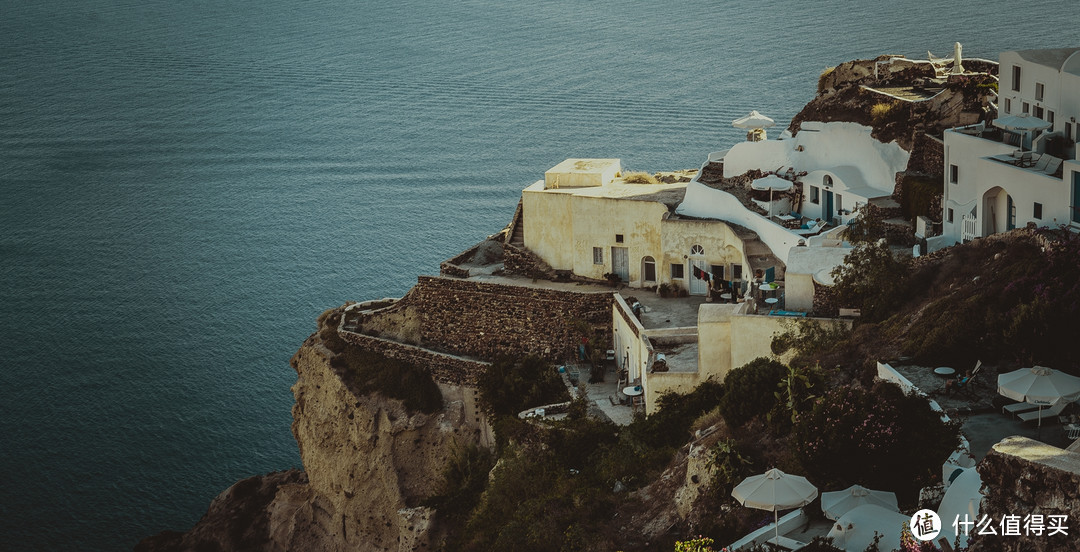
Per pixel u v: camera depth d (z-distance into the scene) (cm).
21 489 9575
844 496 3678
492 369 7456
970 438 4025
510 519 5950
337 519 8156
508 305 7844
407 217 14800
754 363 5031
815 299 5891
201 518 9025
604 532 4822
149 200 16938
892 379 4531
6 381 11294
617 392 7000
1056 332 4347
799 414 4388
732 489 4153
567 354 7694
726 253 7406
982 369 4459
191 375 11144
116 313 12688
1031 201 5516
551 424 6662
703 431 5216
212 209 16175
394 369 8050
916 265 5709
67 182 18462
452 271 8162
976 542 2783
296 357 8606
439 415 7856
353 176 16962
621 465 5547
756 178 7744
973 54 16150
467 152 17388
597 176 8206
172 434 10194
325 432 8200
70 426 10450
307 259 13688
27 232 15800
